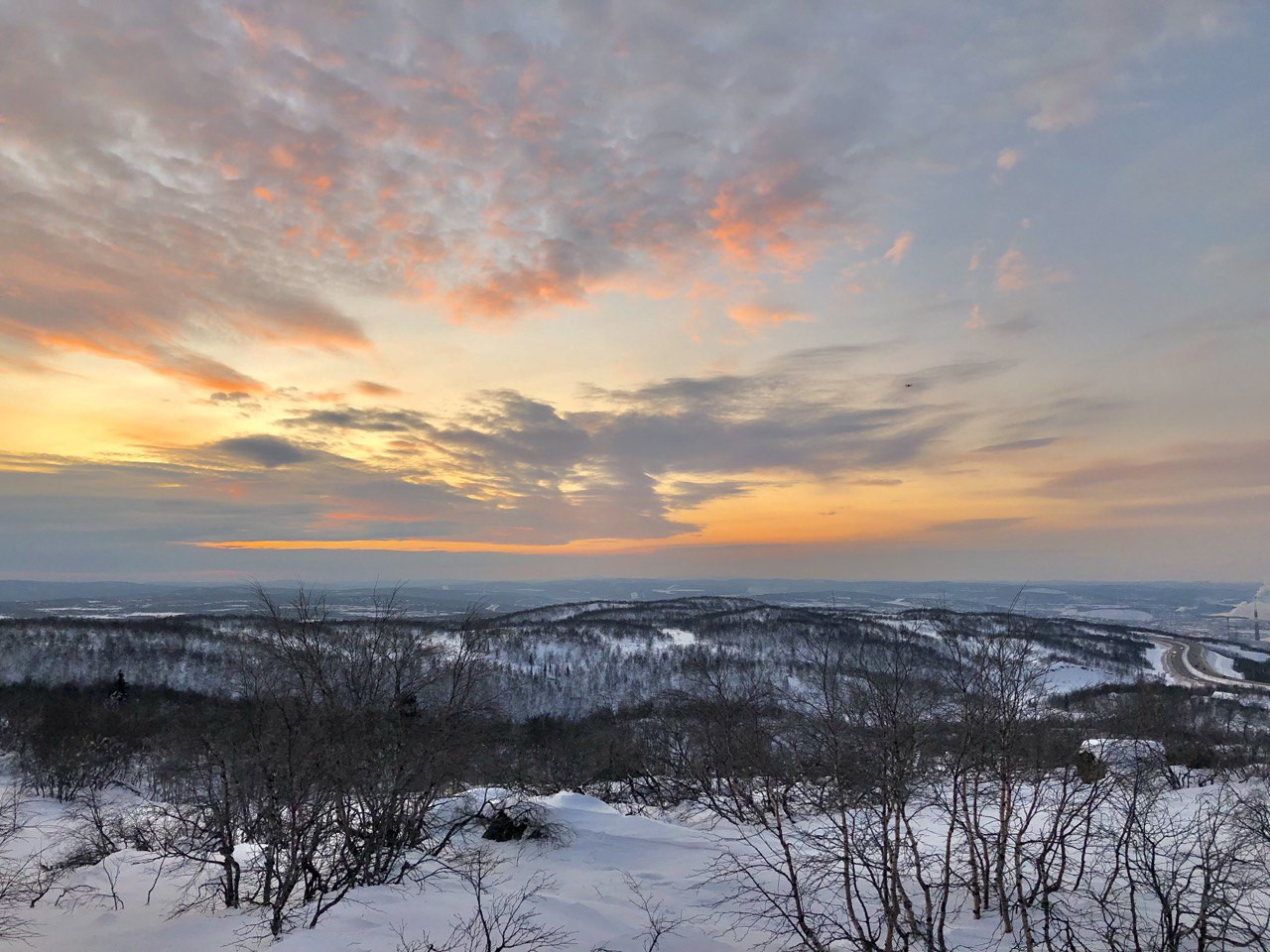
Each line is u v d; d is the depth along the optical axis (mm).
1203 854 10789
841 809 11945
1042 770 14180
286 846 15156
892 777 12102
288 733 15398
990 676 13547
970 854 13562
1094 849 13703
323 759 15547
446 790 21812
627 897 15867
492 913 13430
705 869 17406
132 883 18031
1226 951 10609
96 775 36906
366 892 14891
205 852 16781
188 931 13789
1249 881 10836
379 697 18906
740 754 19375
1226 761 24625
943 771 13312
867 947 11344
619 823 21875
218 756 16172
